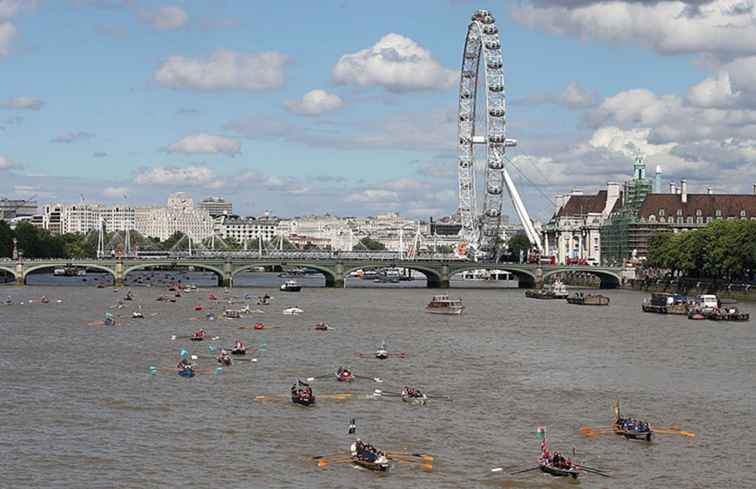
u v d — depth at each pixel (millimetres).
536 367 198250
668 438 140250
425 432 141625
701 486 119562
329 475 121688
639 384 179500
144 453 129375
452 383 179125
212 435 138625
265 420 147500
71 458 126812
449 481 120312
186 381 178625
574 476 122000
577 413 154625
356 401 162000
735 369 197750
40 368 192125
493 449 133375
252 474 121562
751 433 143125
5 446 131750
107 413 150875
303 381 179750
